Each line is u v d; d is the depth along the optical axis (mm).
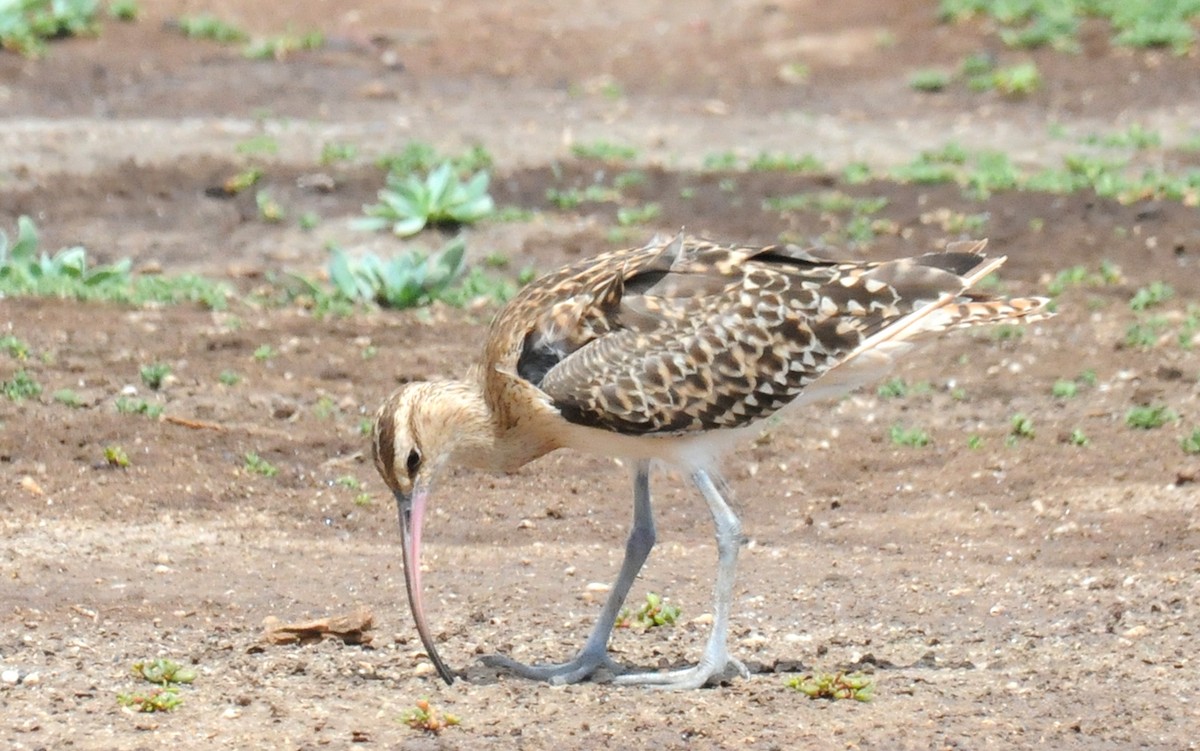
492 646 10852
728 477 14422
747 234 21000
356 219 21422
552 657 10664
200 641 10742
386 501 13797
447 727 9266
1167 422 15375
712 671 10086
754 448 15023
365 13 31719
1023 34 30188
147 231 20938
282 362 16516
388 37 30406
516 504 13812
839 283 10484
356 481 14102
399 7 32125
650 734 9195
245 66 28438
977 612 11484
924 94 28500
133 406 14961
